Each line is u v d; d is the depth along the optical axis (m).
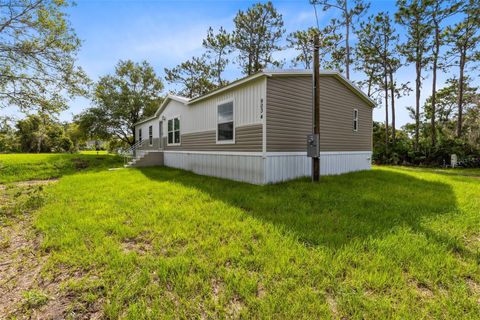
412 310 1.91
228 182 7.48
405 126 25.14
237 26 18.88
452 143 14.87
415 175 9.02
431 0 14.62
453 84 21.81
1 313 2.00
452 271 2.40
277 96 7.01
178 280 2.29
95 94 8.26
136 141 20.53
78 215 4.35
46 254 2.99
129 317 1.88
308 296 2.06
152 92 23.59
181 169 11.66
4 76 6.53
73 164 13.71
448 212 4.25
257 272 2.45
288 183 6.71
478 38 15.09
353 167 9.91
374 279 2.26
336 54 19.36
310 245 3.01
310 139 6.75
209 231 3.50
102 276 2.44
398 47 17.50
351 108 9.71
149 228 3.64
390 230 3.40
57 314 1.97
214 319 1.87
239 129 7.75
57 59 6.93
